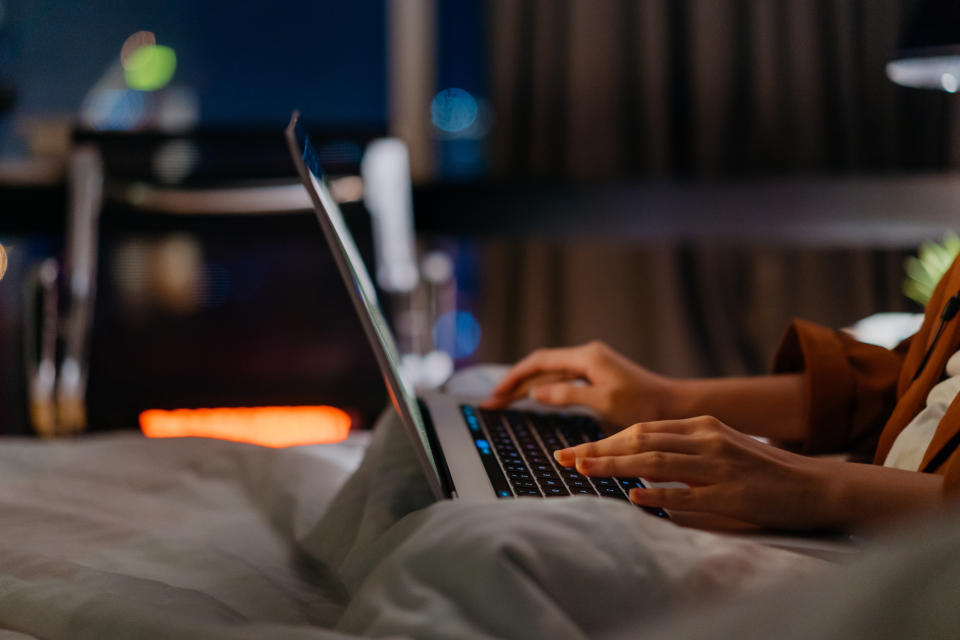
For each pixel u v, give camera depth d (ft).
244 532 2.42
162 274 7.14
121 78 10.04
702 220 8.84
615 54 9.74
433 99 10.57
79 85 9.99
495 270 9.87
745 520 1.86
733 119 9.80
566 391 3.04
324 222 1.88
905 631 0.95
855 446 2.95
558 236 8.91
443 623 1.26
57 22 9.95
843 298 9.78
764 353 9.82
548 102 9.85
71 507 2.57
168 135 7.14
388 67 10.57
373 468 2.28
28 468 2.93
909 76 4.58
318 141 7.08
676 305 9.76
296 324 7.20
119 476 2.88
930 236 8.70
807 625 1.00
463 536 1.37
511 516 1.40
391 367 1.85
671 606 1.34
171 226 7.16
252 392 7.18
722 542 1.49
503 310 9.89
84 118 9.84
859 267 9.70
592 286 9.88
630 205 8.84
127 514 2.55
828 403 2.91
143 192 7.12
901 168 9.66
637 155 9.82
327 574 2.18
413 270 7.18
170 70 10.31
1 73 9.73
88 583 1.76
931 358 2.43
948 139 9.57
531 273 9.87
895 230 8.72
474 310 10.63
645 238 8.87
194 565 2.09
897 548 1.05
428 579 1.37
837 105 9.70
